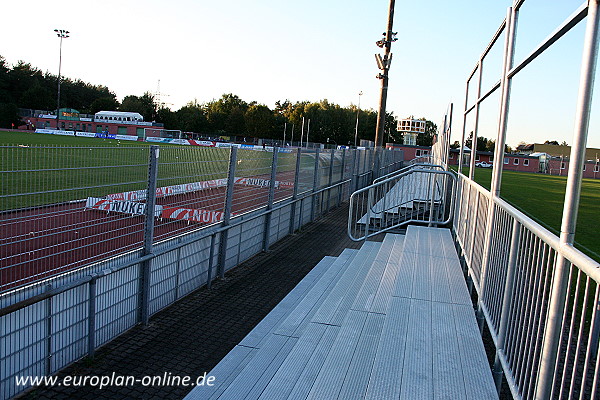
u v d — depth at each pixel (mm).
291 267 7027
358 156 15562
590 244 8094
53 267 3846
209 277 5891
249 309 5223
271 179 7879
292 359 3279
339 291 4746
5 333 3043
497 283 3098
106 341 4129
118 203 4141
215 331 4570
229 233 6531
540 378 1909
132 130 72938
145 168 4566
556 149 64062
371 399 2387
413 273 4664
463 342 3057
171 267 5105
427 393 2441
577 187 1717
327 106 95938
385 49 16844
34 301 3168
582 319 1563
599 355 1466
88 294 3797
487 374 2646
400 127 62938
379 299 4082
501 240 3072
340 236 9406
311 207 10914
